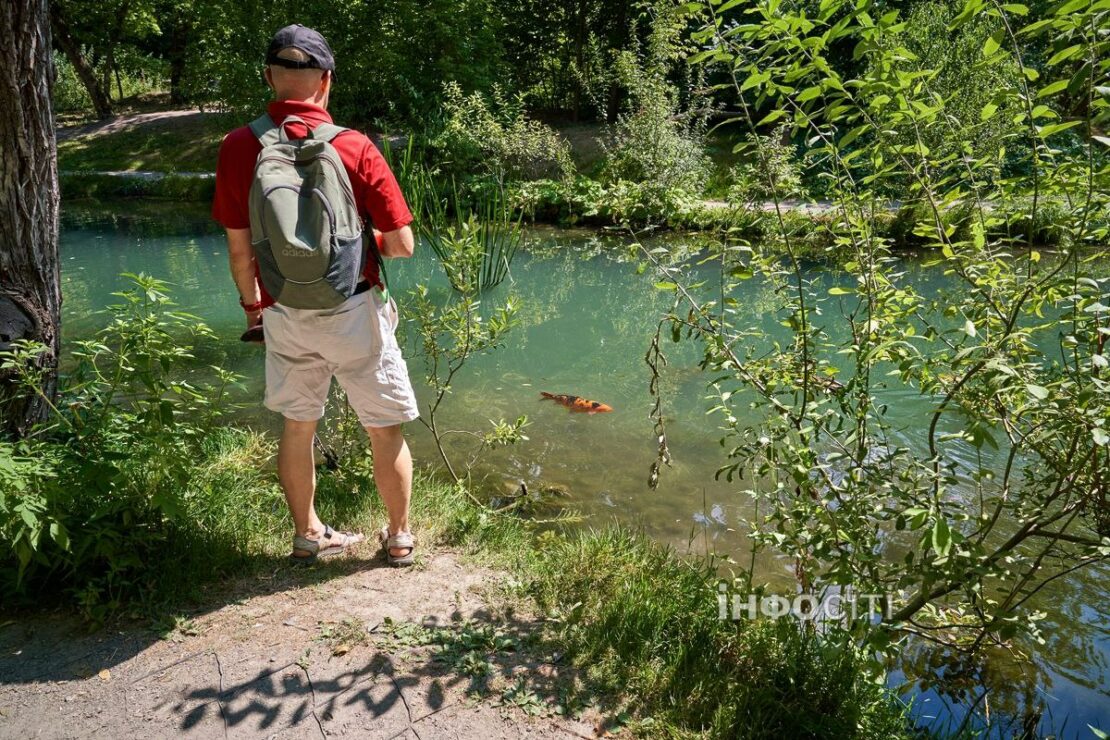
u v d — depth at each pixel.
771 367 3.04
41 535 2.78
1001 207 2.80
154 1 28.75
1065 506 2.64
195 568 3.04
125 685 2.47
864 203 2.93
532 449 5.30
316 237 2.56
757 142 2.80
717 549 4.05
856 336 2.90
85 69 27.03
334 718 2.37
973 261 2.80
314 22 19.47
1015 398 2.54
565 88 24.03
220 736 2.29
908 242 10.89
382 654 2.65
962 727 2.72
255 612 2.87
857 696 2.53
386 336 2.98
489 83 20.06
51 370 3.44
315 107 2.75
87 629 2.74
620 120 17.08
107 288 10.06
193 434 3.22
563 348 7.82
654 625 2.80
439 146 16.50
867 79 2.49
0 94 3.18
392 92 19.78
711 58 2.77
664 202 13.12
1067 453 2.49
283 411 2.97
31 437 3.16
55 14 26.11
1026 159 2.62
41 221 3.38
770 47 2.41
